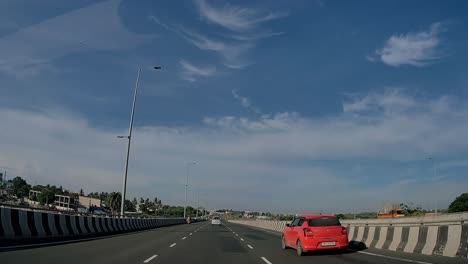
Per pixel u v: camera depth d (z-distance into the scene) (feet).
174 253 58.90
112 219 117.39
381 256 53.62
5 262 42.91
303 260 52.29
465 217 65.72
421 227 56.65
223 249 67.72
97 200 458.91
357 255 56.18
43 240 70.59
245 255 58.59
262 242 87.25
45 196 381.81
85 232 93.66
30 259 45.62
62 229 81.25
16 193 464.24
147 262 47.39
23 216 66.13
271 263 49.19
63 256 49.65
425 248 54.34
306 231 57.98
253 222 280.92
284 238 69.51
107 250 59.77
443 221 71.61
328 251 63.16
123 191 129.59
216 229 166.61
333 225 58.85
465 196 235.20
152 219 184.34
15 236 62.75
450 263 43.16
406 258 49.83
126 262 46.75
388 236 64.80
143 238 91.50
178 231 137.08
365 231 72.90
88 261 45.98
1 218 59.57
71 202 389.60
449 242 50.42
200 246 72.90
